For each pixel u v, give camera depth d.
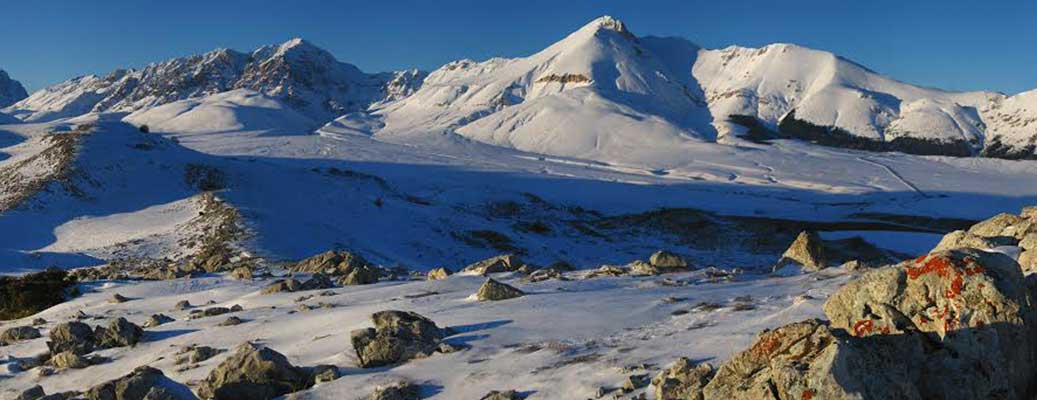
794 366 9.38
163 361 18.81
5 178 92.31
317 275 30.36
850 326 10.93
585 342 15.64
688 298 19.17
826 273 22.22
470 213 113.31
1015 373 9.88
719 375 10.54
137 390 14.14
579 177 178.00
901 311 10.59
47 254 61.91
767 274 24.41
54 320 27.78
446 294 23.75
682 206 133.62
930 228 121.69
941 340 10.11
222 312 24.56
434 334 16.84
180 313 26.03
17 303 33.19
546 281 25.05
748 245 99.25
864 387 9.03
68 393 15.97
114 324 21.55
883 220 127.25
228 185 96.62
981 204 149.00
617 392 12.09
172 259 62.81
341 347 17.38
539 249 89.56
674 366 12.23
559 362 14.34
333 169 127.88
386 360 15.87
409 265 70.94
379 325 17.17
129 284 35.34
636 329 16.33
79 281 37.00
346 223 86.00
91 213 83.94
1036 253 15.05
